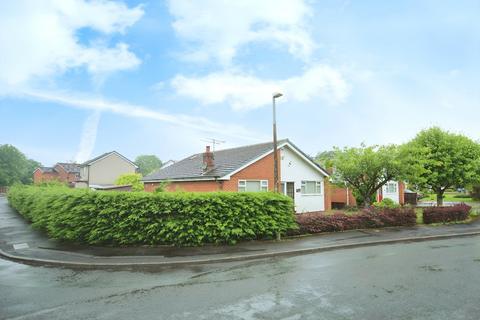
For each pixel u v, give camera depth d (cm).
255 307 572
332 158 2136
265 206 1251
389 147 1738
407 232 1431
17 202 2553
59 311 571
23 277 802
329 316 526
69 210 1184
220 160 2442
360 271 808
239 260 972
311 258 984
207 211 1155
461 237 1385
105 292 674
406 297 609
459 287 666
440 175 2042
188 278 776
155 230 1135
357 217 1512
